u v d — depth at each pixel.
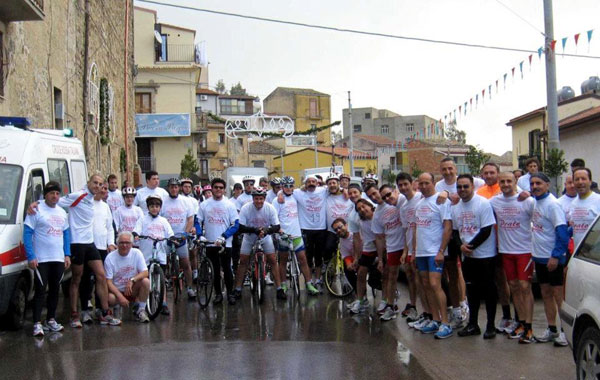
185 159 45.66
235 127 50.31
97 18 21.78
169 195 11.70
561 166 18.81
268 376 6.27
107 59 23.95
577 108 32.69
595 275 5.20
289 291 11.95
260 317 9.44
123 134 28.20
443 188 9.18
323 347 7.45
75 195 9.03
